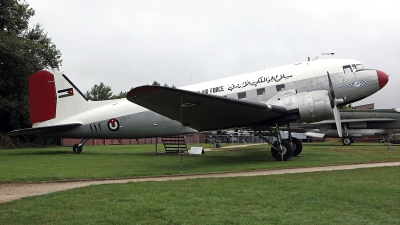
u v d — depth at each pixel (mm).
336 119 12484
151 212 4512
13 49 25469
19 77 27156
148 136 15992
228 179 7438
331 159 12195
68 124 16797
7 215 4387
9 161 12578
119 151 19750
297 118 11859
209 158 13672
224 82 14375
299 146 13891
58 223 4023
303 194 5539
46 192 6402
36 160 13023
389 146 18453
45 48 30984
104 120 16375
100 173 8836
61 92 17297
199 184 6723
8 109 27109
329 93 12617
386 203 4828
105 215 4379
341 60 13328
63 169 9781
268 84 13438
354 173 8133
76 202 5133
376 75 12945
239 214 4367
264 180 7180
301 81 13055
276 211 4500
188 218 4211
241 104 10539
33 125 17375
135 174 8695
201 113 11484
